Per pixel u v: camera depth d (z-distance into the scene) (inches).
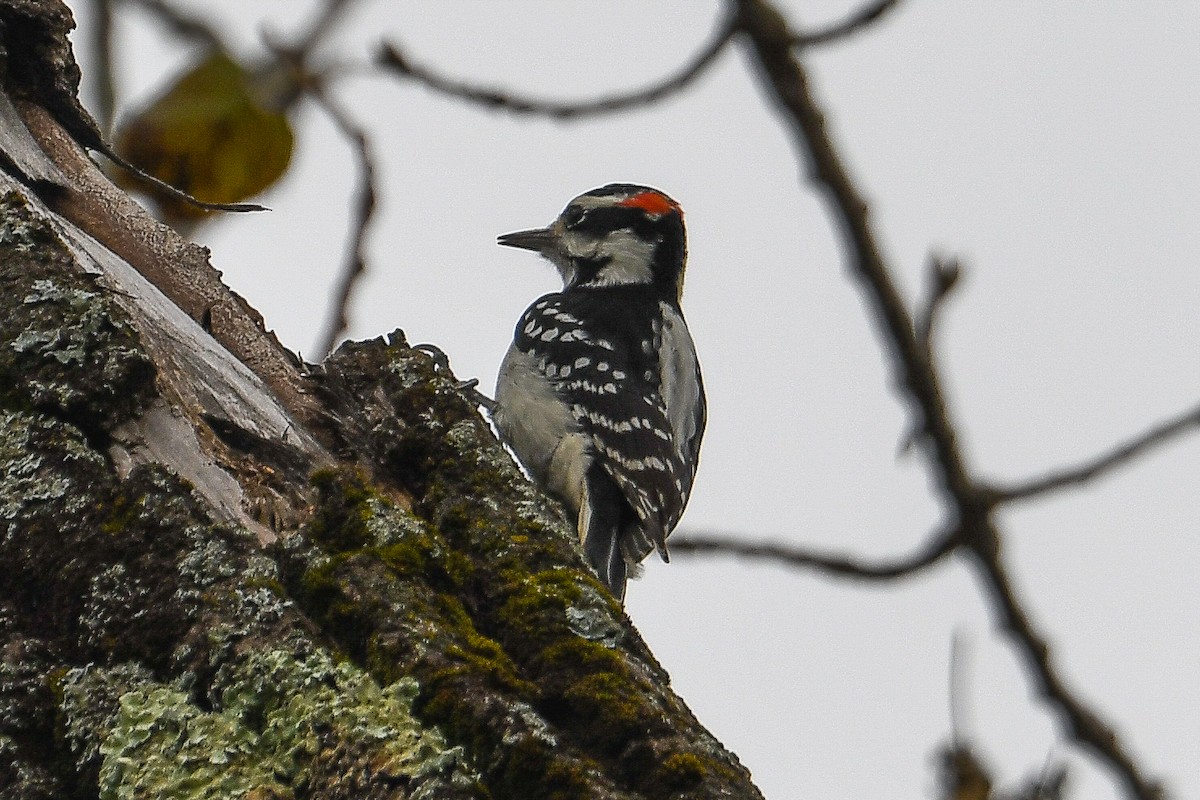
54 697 198.8
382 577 202.8
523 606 204.5
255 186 324.2
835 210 373.1
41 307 228.2
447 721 187.2
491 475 236.7
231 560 204.8
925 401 385.1
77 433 220.4
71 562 207.2
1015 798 332.8
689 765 185.2
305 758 186.9
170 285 284.0
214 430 247.1
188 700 195.6
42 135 297.7
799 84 366.9
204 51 325.4
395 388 257.8
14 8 294.7
